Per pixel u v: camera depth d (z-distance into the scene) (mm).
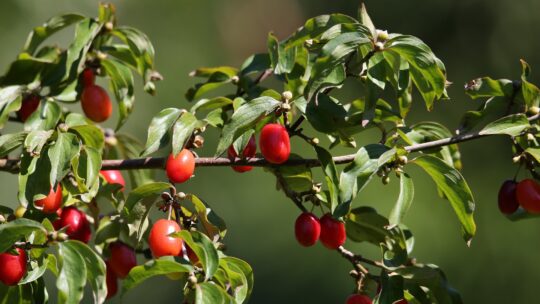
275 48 1622
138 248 1630
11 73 1639
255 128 1616
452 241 2631
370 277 1626
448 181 1590
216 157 1579
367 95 1595
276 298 2740
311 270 2754
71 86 1645
